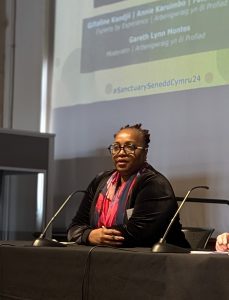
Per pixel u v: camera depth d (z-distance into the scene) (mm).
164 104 4027
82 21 4652
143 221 2463
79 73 4633
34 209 4195
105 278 1892
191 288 1679
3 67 5070
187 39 3930
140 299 1785
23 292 2180
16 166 4105
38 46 4875
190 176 3832
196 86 3848
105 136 4414
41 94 4828
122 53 4340
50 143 4254
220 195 3656
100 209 2732
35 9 4930
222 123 3691
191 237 2865
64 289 2021
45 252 2109
